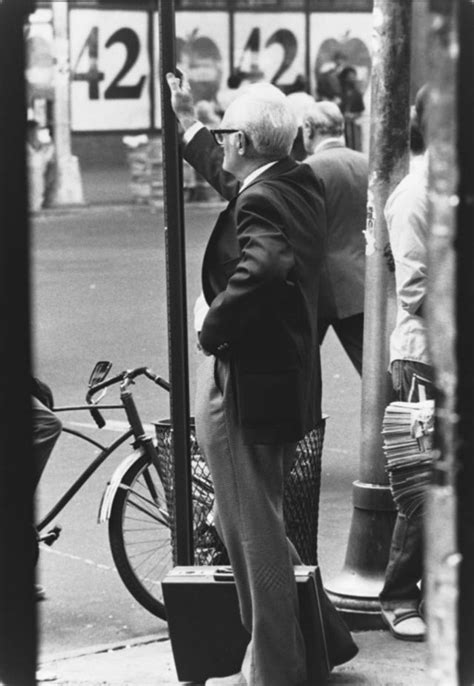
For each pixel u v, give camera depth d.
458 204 2.52
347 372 14.46
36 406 6.83
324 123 9.09
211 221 29.22
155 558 8.05
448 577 2.64
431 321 2.58
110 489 7.09
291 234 5.22
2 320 2.87
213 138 6.11
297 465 6.10
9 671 2.99
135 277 21.03
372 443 6.74
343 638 5.69
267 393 5.18
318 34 32.78
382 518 6.70
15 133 2.84
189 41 32.28
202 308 5.69
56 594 7.69
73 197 31.58
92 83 31.80
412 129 6.14
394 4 6.64
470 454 2.60
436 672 2.65
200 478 6.30
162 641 6.73
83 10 31.44
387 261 6.72
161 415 12.03
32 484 2.95
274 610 5.29
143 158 32.41
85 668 6.21
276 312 5.15
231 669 5.68
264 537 5.28
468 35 2.48
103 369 7.30
